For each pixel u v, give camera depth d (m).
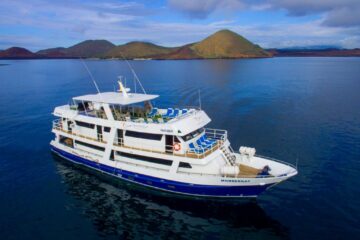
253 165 28.88
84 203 27.22
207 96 78.81
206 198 27.56
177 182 27.28
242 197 27.08
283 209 25.75
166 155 27.61
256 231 23.06
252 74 140.88
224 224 24.06
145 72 159.25
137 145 29.62
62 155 37.22
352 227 22.92
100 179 31.95
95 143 32.38
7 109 66.69
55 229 23.36
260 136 44.81
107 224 24.09
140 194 28.81
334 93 82.38
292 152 38.31
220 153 28.11
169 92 85.56
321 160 35.66
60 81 121.19
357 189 28.73
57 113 36.78
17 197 28.25
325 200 26.92
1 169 34.56
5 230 23.11
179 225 23.98
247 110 62.12
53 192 29.22
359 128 48.03
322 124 50.75
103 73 157.00
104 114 32.47
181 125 27.62
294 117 55.81
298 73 146.88
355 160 35.47
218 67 194.12
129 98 32.72
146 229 23.45
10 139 45.66
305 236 22.16
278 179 25.44
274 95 80.25
